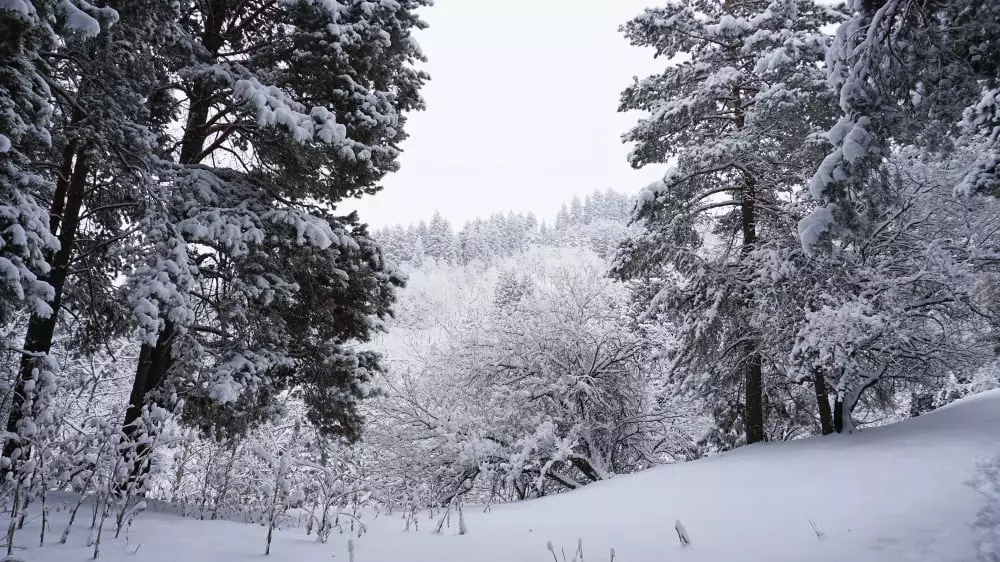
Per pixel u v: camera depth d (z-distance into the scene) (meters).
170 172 8.46
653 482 10.20
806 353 11.12
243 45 11.28
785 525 5.96
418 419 16.12
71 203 8.79
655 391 17.14
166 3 7.33
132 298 7.26
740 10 15.45
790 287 12.03
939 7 6.01
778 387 14.82
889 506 6.18
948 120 6.60
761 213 14.26
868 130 6.25
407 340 20.09
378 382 16.31
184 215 8.76
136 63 7.33
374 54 10.25
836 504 6.55
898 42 6.18
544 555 5.39
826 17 12.80
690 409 16.80
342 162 9.67
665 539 5.85
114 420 5.37
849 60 6.46
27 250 5.48
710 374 14.31
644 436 17.34
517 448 15.52
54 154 8.26
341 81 9.96
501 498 16.98
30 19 4.83
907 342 11.07
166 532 5.28
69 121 8.20
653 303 13.98
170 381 8.13
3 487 4.64
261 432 11.69
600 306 17.78
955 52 6.17
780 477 8.66
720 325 13.62
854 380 11.84
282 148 9.83
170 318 7.49
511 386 17.00
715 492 8.28
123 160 7.79
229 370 8.48
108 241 8.88
